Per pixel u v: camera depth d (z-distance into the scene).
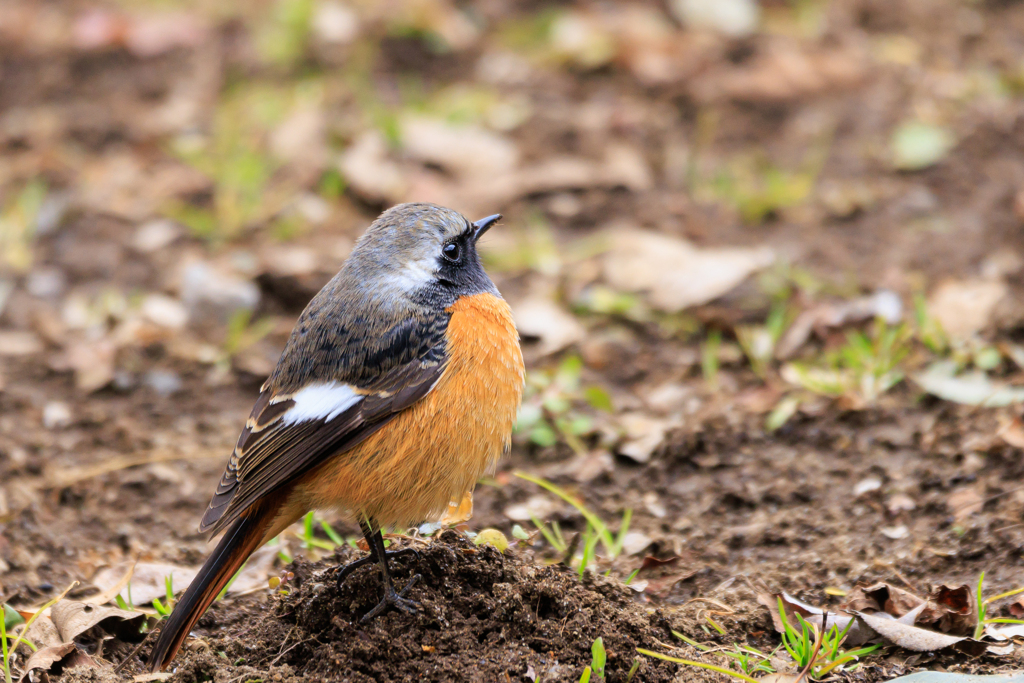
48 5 20.17
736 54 17.73
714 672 6.93
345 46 18.25
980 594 7.36
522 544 8.79
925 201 14.23
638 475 10.02
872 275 12.83
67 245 14.66
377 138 15.84
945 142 15.19
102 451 10.93
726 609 7.87
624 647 7.04
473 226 8.34
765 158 15.60
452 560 7.33
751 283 12.88
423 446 7.27
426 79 17.75
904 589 8.01
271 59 18.12
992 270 12.50
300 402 7.36
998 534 8.34
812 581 8.23
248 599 8.37
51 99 17.64
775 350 11.84
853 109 16.31
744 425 10.44
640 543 8.95
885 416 10.25
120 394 12.03
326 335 7.52
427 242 7.83
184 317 13.26
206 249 14.41
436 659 6.84
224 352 12.62
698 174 15.43
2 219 14.96
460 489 7.52
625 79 17.39
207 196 15.44
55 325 13.20
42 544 9.21
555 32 18.41
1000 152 14.95
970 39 17.83
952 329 11.41
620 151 15.76
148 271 14.12
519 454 10.62
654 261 13.45
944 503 8.87
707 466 9.97
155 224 14.95
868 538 8.70
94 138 16.70
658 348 12.29
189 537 9.62
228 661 7.20
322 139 16.27
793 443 10.15
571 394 11.29
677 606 8.16
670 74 17.31
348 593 7.30
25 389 12.01
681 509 9.52
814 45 17.75
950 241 13.28
